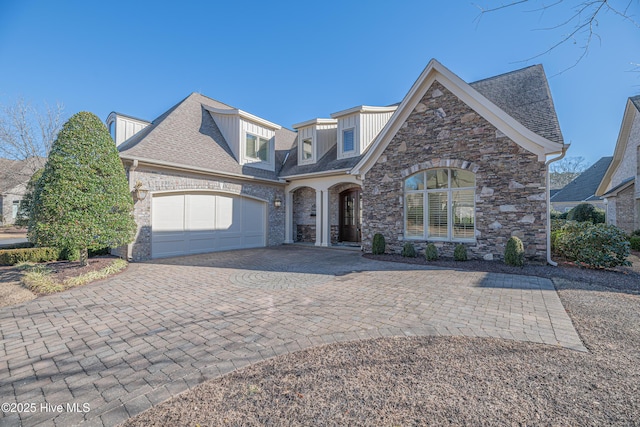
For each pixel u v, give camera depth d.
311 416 2.41
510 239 8.47
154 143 11.23
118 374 3.09
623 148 17.80
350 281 7.09
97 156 8.02
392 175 11.12
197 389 2.81
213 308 5.21
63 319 4.73
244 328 4.28
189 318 4.73
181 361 3.35
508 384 2.82
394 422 2.32
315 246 14.86
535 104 9.81
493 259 9.09
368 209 11.79
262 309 5.11
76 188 7.62
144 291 6.38
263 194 15.02
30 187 13.79
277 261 10.21
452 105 9.80
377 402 2.57
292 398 2.65
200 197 12.37
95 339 3.97
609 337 3.83
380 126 14.76
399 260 9.88
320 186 14.77
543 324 4.27
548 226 8.37
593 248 7.90
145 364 3.29
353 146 14.36
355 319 4.55
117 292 6.31
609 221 18.22
